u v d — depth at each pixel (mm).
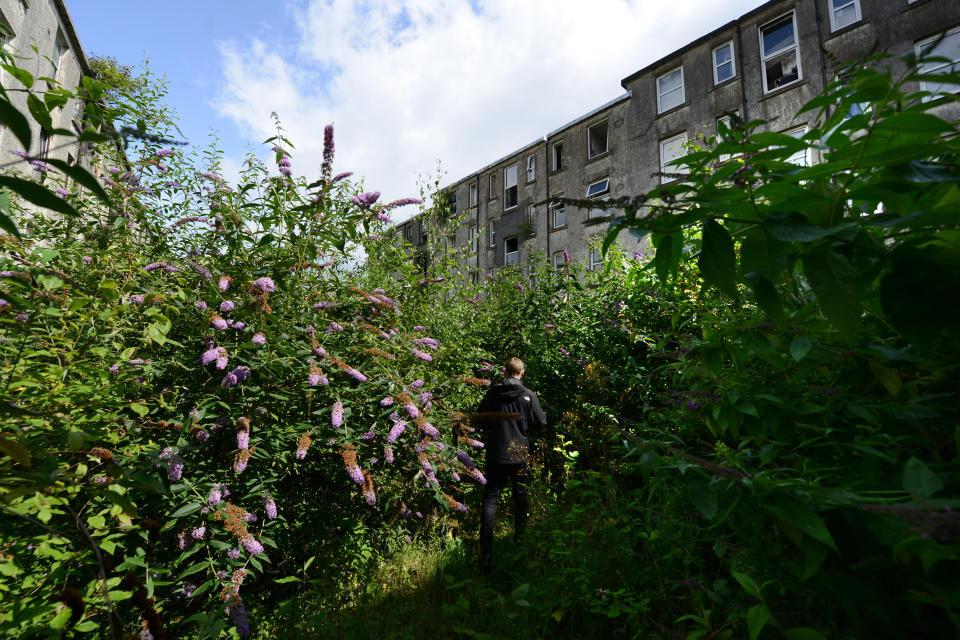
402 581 3102
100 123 1333
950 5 10234
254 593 2820
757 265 985
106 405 2010
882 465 1239
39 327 2146
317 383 2543
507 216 21234
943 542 763
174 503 2191
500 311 5961
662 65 15586
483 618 2605
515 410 3734
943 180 792
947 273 788
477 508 4238
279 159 2963
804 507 995
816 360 1515
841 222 940
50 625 1418
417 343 3646
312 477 3180
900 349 1227
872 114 843
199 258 2938
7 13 7105
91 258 2449
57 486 1334
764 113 13094
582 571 2406
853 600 939
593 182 17641
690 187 1030
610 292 4988
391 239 4355
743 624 1512
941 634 887
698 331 3010
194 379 2742
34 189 659
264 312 2623
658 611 2203
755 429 1588
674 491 2105
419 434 3062
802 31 12500
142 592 1562
